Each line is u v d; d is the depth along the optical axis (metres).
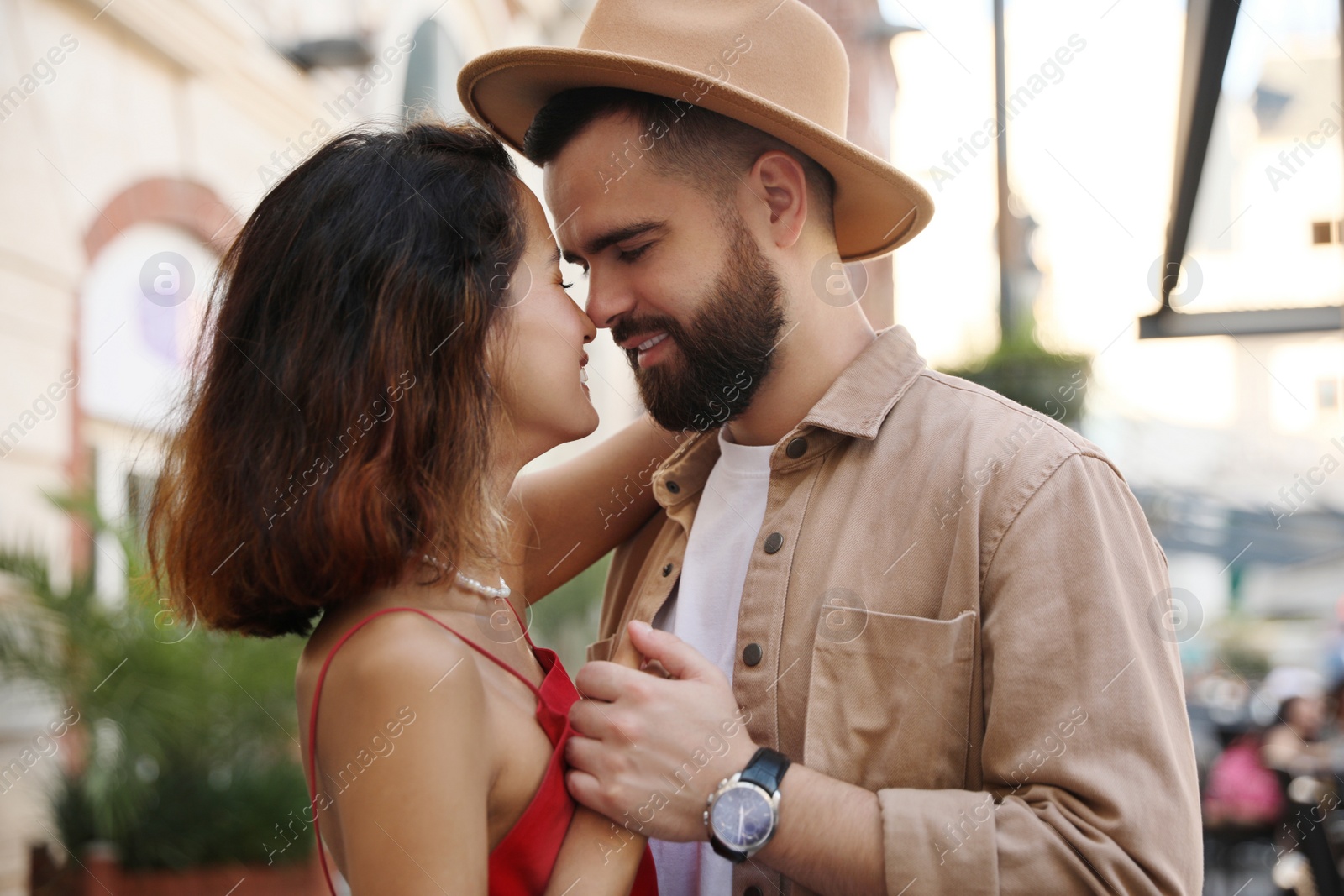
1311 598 7.32
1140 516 1.24
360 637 1.05
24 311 4.03
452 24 5.93
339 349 1.11
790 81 1.44
